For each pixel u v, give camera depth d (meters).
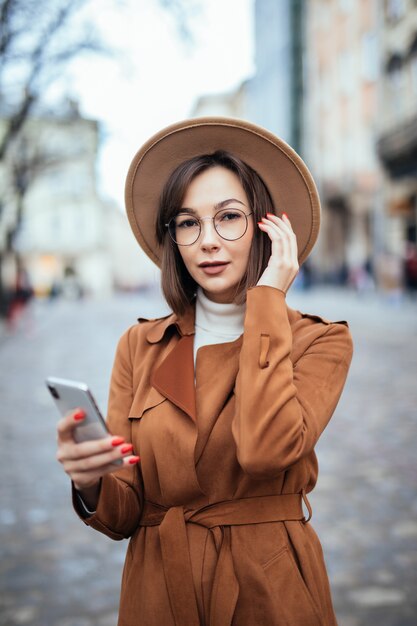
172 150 1.47
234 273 1.36
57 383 1.12
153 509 1.33
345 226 33.59
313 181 1.42
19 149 13.59
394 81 23.84
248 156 1.44
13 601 2.73
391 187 24.58
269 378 1.19
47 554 3.19
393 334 11.75
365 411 5.96
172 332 1.44
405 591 2.75
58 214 53.66
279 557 1.23
